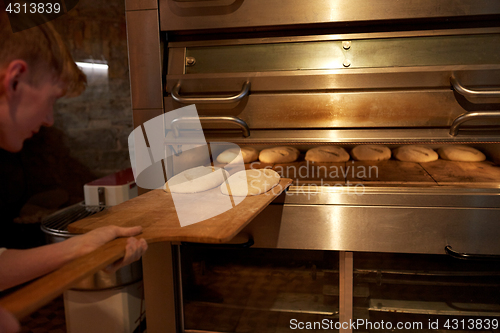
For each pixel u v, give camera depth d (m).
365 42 1.29
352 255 1.30
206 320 1.43
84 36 2.54
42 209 2.79
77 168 2.75
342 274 1.31
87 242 0.76
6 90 0.64
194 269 1.40
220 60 1.37
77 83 0.79
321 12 1.26
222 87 1.34
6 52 0.64
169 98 1.36
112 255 0.69
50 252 0.77
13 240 2.56
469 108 1.23
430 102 1.25
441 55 1.25
